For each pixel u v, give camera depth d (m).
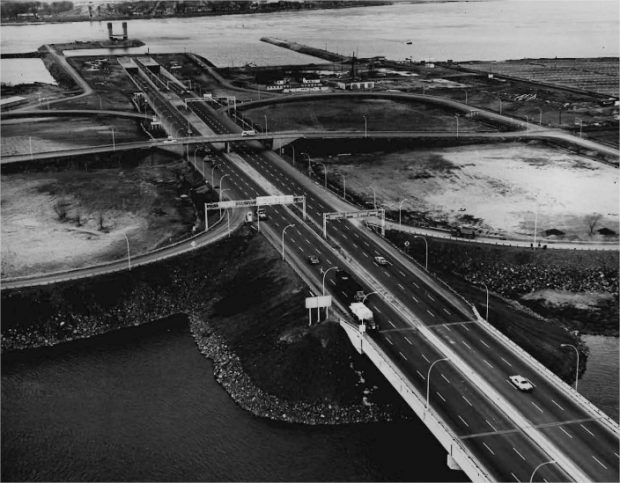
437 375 138.25
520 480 109.38
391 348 148.00
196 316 185.00
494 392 131.25
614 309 185.12
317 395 144.75
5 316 176.25
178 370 160.00
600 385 151.38
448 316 163.00
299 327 161.75
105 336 176.88
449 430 121.12
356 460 127.44
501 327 161.88
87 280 187.75
